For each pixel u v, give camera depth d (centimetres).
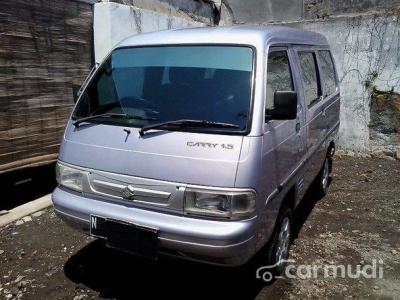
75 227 298
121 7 562
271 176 276
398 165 671
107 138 283
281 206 320
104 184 279
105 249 367
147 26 624
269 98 287
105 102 309
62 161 303
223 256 245
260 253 314
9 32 445
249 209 248
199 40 304
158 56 312
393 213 469
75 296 298
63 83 521
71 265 341
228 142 250
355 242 393
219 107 270
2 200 496
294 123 330
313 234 410
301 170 360
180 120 266
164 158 259
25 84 470
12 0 445
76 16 530
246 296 301
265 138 264
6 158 458
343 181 591
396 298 301
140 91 302
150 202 263
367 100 702
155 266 340
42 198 486
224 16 893
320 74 445
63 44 514
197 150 253
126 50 330
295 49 362
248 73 275
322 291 309
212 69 287
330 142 509
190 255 255
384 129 702
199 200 249
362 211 475
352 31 691
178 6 768
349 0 763
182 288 310
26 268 336
